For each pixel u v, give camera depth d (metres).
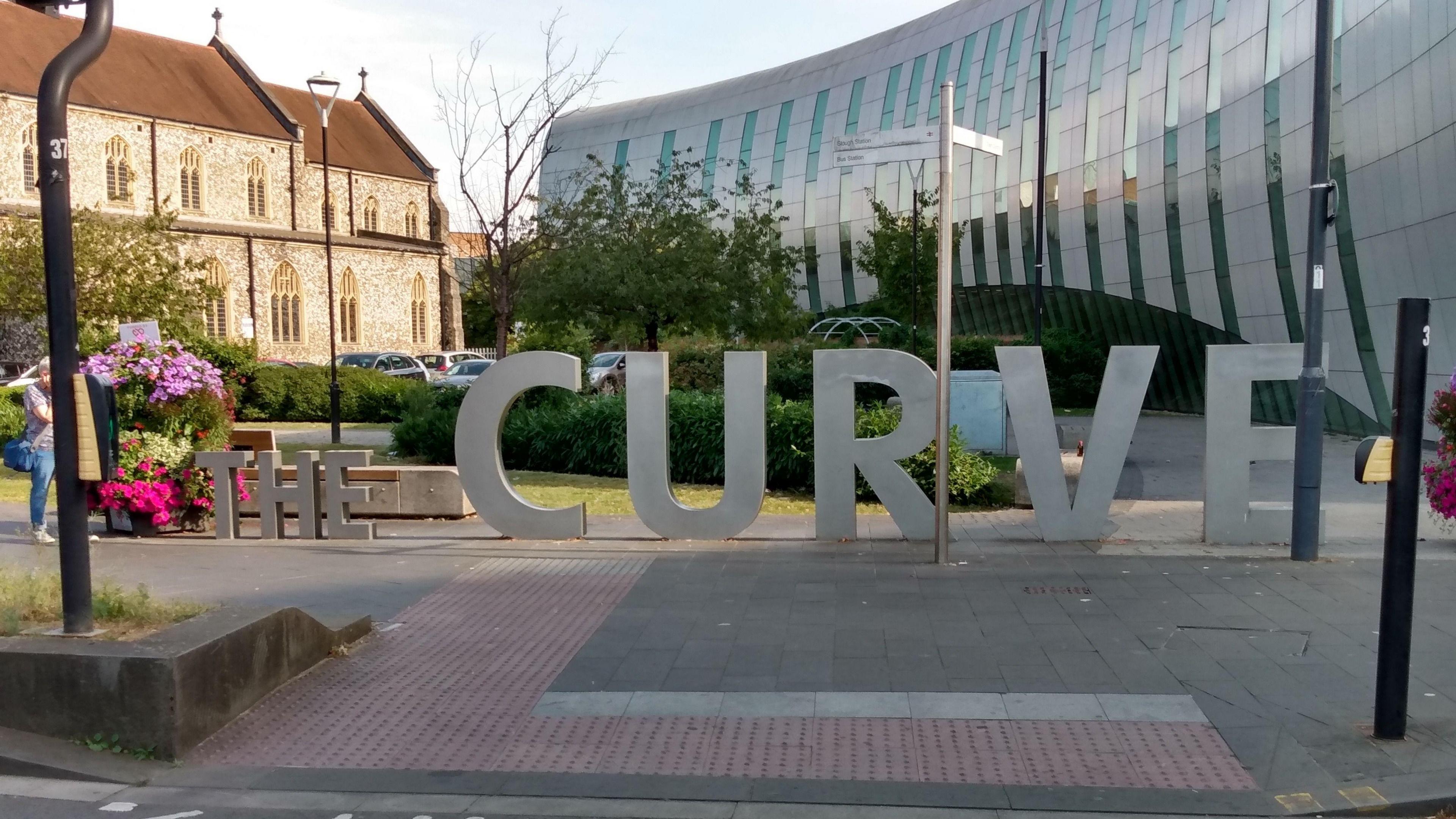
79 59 5.46
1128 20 32.53
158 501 10.60
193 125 53.19
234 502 10.66
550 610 7.67
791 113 53.38
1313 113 8.77
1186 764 4.79
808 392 22.78
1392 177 18.64
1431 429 17.92
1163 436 23.03
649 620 7.39
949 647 6.61
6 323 36.03
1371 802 4.33
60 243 5.41
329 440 23.14
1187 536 10.27
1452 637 6.52
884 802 4.49
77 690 5.07
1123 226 32.91
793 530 10.90
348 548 10.08
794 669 6.25
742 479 10.08
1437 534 10.09
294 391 30.19
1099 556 9.30
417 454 18.03
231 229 53.56
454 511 12.16
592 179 43.00
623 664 6.41
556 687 6.00
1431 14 16.97
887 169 47.06
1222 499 9.77
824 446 10.13
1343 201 20.67
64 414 5.43
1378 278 19.67
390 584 8.52
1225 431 9.70
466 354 44.56
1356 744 4.95
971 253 43.06
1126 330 35.00
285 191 58.47
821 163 51.06
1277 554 9.26
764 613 7.51
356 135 65.94
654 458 10.20
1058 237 36.91
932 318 37.72
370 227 64.50
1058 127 36.62
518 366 10.28
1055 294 38.47
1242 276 26.38
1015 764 4.84
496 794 4.64
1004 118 40.34
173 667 5.02
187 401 10.92
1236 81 25.98
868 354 10.02
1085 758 4.89
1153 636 6.76
